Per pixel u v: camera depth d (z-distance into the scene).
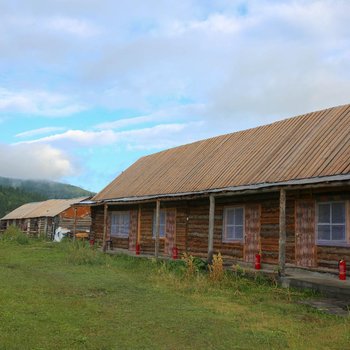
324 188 15.85
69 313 9.20
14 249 27.25
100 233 31.39
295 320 9.53
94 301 10.77
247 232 19.19
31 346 6.83
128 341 7.35
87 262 19.67
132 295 11.87
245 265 18.95
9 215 61.94
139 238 26.83
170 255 23.94
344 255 15.11
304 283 13.51
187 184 22.75
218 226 20.89
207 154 25.19
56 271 16.58
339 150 16.20
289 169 17.19
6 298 10.39
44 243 33.94
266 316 9.82
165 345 7.23
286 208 17.45
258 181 17.84
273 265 17.73
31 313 9.02
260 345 7.44
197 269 16.38
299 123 20.84
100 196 31.16
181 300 11.37
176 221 23.86
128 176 31.67
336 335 8.15
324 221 15.97
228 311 10.21
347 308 10.86
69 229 47.81
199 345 7.30
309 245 16.34
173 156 29.08
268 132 22.30
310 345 7.52
